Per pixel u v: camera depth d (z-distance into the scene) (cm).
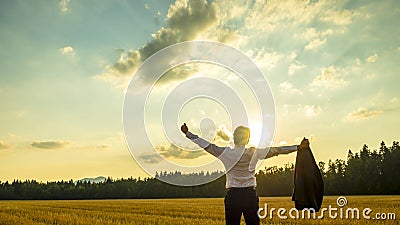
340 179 7788
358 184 7656
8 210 3191
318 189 593
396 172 7512
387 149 7806
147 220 2012
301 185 592
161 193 7969
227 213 530
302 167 593
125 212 2847
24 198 9394
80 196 9075
